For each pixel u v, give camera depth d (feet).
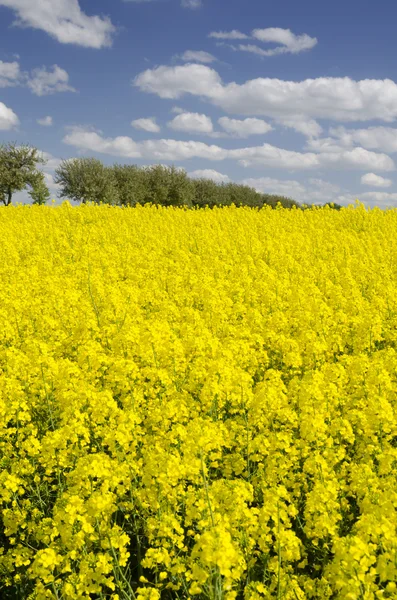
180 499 17.48
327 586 14.06
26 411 23.90
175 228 74.84
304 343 31.81
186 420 21.72
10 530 17.34
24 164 208.23
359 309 39.22
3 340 32.99
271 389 22.00
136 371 24.48
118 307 36.24
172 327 35.45
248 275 51.11
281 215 94.12
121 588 14.49
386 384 23.17
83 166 204.54
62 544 15.58
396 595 11.84
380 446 19.94
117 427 19.57
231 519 15.38
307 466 17.85
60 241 63.77
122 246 63.82
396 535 13.12
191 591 13.24
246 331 31.73
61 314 36.94
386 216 88.89
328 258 61.21
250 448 19.93
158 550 14.98
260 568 15.83
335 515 15.39
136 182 213.25
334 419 21.86
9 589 16.74
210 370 24.68
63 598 14.87
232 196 246.27
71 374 24.90
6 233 68.18
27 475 19.69
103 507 14.90
